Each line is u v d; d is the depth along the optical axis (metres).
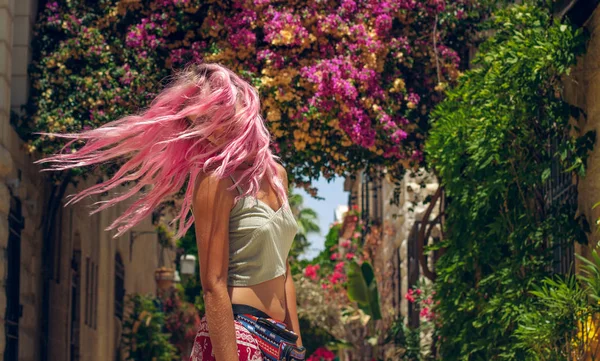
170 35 12.14
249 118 3.41
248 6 11.42
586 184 7.64
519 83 7.89
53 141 11.87
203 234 3.34
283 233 3.52
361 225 27.52
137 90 11.74
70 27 12.23
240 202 3.41
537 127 8.08
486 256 8.70
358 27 11.37
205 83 3.43
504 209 8.73
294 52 11.45
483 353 9.25
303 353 3.51
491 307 8.20
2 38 10.82
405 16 12.07
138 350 20.98
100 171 12.56
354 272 17.27
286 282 3.75
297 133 11.35
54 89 12.17
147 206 3.53
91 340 17.58
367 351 21.02
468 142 8.48
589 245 7.67
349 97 11.12
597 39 7.40
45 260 13.29
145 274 27.31
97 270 18.27
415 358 15.00
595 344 6.56
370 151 12.29
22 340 12.10
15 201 11.53
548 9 8.34
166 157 3.45
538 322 6.85
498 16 8.66
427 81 12.33
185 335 28.12
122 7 11.99
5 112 10.80
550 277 7.90
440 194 12.19
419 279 17.69
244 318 3.38
